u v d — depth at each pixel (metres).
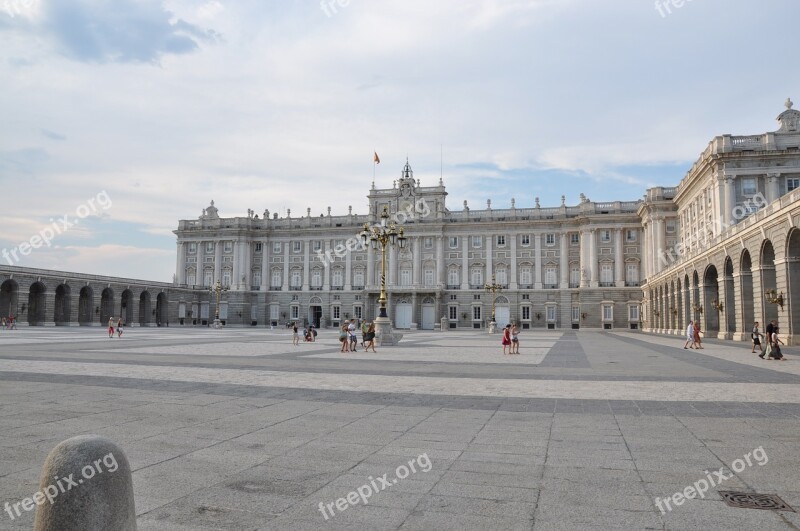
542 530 5.86
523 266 105.38
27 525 5.99
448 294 107.19
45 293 83.12
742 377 19.52
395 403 13.67
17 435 9.95
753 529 5.87
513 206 107.06
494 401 14.05
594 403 13.75
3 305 83.31
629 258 99.38
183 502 6.67
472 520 6.14
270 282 117.12
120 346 36.09
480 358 29.17
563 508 6.50
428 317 107.88
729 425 11.09
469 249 107.56
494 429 10.71
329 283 113.62
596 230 100.50
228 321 114.94
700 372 21.36
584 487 7.26
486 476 7.73
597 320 98.94
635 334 76.25
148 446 9.29
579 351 35.75
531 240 105.38
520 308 104.31
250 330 89.25
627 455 8.82
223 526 5.97
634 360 27.69
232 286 115.56
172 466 8.15
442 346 41.94
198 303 116.25
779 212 35.88
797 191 33.53
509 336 35.03
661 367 23.61
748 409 12.88
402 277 109.19
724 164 64.12
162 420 11.40
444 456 8.74
